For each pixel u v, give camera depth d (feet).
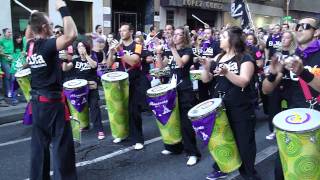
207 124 13.04
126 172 16.24
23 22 43.47
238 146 13.51
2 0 40.83
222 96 13.51
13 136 22.26
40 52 12.75
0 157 18.33
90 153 18.67
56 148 13.26
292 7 97.30
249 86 13.39
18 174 16.19
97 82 21.29
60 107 13.23
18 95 33.14
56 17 45.75
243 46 13.41
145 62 19.11
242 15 36.52
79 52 20.74
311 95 11.04
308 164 10.07
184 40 16.55
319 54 10.93
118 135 19.94
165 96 16.63
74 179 13.60
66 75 21.17
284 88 18.34
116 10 55.83
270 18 91.25
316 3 103.91
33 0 44.04
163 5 59.62
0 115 26.37
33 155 13.33
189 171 16.25
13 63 30.63
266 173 16.01
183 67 16.60
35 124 13.20
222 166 13.58
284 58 10.52
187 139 16.83
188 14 65.57
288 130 10.02
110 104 19.29
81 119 21.22
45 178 13.52
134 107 18.80
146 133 22.35
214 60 14.03
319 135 10.00
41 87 13.01
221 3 68.95
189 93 16.67
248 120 13.35
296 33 11.45
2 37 33.60
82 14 49.52
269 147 19.49
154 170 16.42
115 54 19.19
